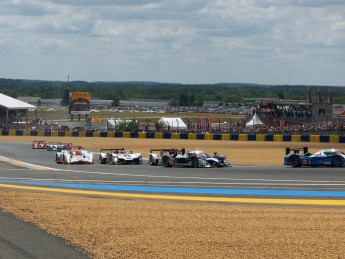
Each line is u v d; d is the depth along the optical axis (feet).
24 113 392.06
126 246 37.09
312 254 34.86
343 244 37.58
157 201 60.85
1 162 127.24
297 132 230.68
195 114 572.51
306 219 47.73
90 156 122.93
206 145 192.44
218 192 68.59
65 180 83.97
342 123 240.53
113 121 344.90
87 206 55.52
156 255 34.68
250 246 37.01
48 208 53.88
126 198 63.62
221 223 45.65
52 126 317.83
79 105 394.73
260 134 221.87
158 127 299.17
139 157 119.96
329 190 69.36
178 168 105.40
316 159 102.63
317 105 293.84
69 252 35.40
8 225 44.55
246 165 111.55
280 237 39.88
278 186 73.72
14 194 65.51
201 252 35.40
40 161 130.21
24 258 33.73
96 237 39.93
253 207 55.77
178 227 43.83
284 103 317.63
